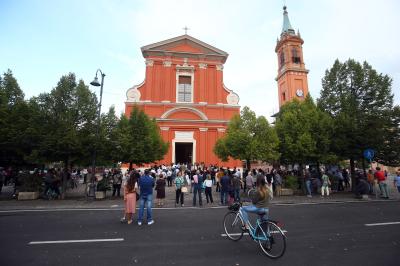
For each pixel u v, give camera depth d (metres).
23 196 15.76
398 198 16.89
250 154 19.23
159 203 13.75
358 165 28.64
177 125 29.67
